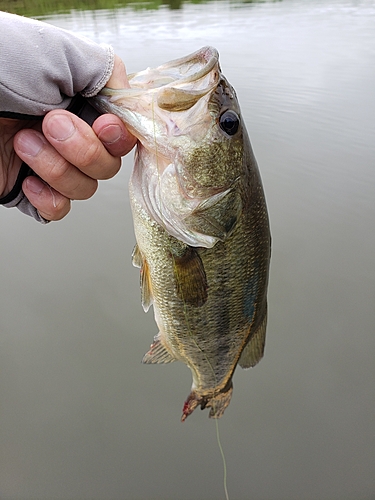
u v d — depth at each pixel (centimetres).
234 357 31
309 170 81
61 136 18
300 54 144
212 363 30
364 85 115
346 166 81
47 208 21
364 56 139
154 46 154
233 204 24
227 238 25
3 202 22
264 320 32
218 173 23
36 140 18
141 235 25
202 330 27
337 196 74
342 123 95
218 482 43
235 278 26
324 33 172
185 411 32
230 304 27
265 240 27
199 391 32
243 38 168
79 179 19
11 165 21
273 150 88
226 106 22
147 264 26
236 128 23
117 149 19
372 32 168
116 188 79
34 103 17
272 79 123
